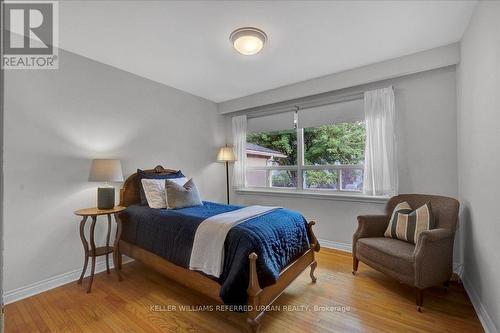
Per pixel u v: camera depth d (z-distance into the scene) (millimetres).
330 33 2193
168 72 3035
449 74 2529
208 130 4129
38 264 2250
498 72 1472
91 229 2355
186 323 1790
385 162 2795
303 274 2531
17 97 2172
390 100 2773
